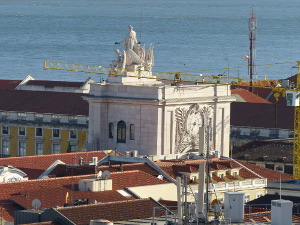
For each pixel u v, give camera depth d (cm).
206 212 18638
